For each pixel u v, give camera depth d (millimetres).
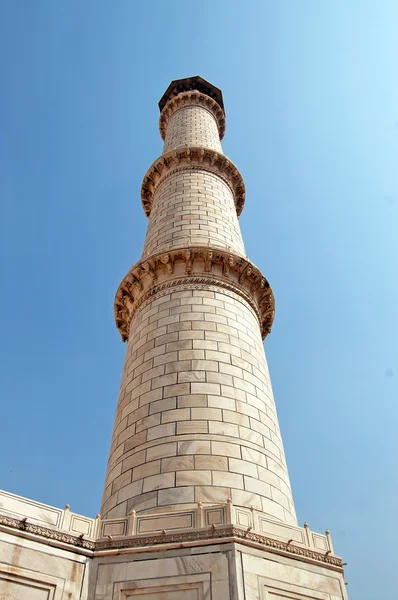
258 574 12961
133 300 26031
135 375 21000
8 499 13711
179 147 35125
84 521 14555
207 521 14000
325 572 14438
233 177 35688
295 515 17953
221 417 18219
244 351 21469
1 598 12125
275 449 18875
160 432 17844
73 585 13117
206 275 24250
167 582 12867
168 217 29438
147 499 16078
